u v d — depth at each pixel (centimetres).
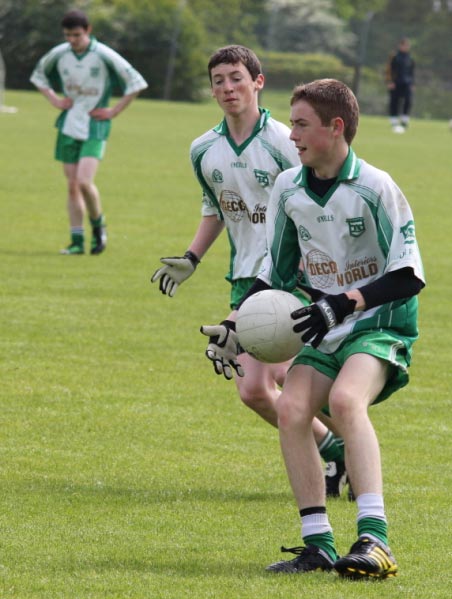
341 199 1577
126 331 3188
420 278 1543
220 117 13100
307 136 1557
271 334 1573
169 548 1612
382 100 16888
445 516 1806
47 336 3092
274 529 1717
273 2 18600
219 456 2136
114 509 1797
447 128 13750
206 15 17975
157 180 6962
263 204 2039
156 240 4816
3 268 4081
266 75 17262
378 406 2567
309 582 1469
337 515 1838
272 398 1984
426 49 17438
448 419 2469
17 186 6378
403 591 1445
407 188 7069
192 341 3106
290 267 1670
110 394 2550
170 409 2453
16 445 2152
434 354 3095
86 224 5216
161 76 16438
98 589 1430
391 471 2072
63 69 4369
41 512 1767
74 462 2058
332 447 1938
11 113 11912
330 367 1579
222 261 4462
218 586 1447
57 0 16212
